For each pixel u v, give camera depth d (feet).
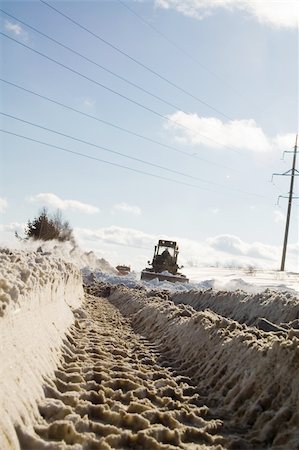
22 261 29.19
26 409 16.55
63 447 14.99
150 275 122.52
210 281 105.91
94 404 20.42
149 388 24.29
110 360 29.37
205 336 31.55
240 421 20.18
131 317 56.90
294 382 19.27
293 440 16.72
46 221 154.71
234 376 23.70
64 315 36.06
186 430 18.58
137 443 16.96
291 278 144.15
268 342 24.29
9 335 18.15
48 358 23.49
